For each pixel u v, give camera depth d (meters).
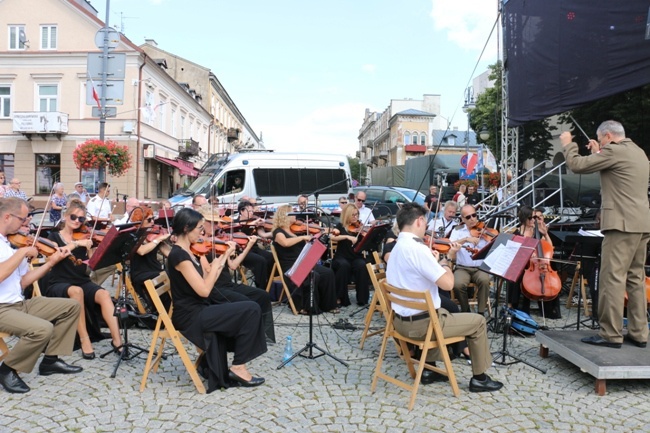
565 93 7.03
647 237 4.29
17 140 24.12
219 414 3.57
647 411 3.71
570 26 6.84
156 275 5.41
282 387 4.09
